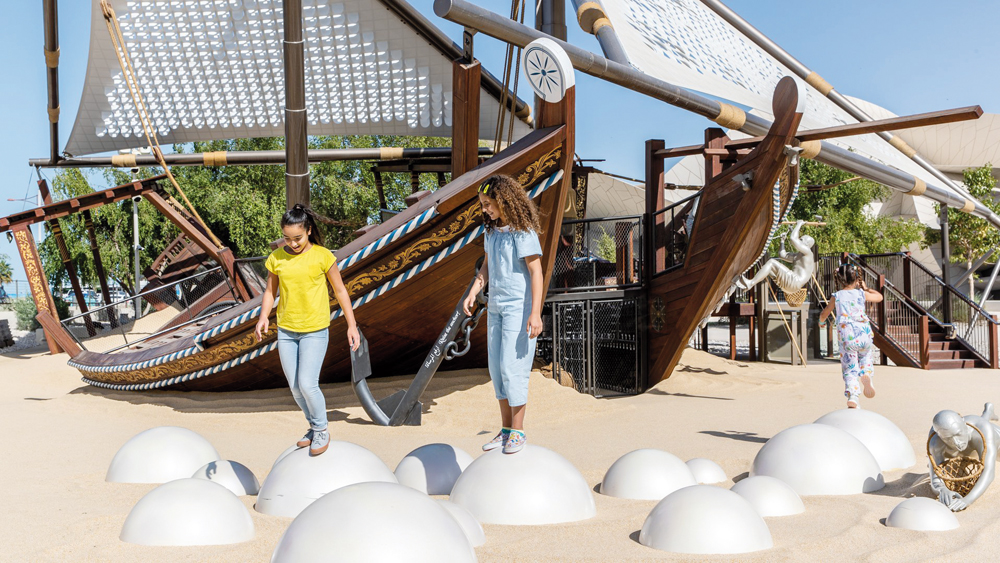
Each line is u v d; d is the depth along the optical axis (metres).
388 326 8.98
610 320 11.62
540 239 7.86
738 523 3.46
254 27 17.00
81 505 4.34
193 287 19.84
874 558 3.30
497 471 4.07
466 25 6.93
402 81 18.12
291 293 4.61
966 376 13.91
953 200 15.62
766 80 12.67
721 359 15.93
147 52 17.28
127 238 33.94
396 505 2.81
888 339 16.78
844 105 13.32
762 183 8.88
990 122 40.88
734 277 10.57
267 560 3.18
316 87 18.25
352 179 33.09
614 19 9.12
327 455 4.30
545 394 9.37
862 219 38.59
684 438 6.97
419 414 7.88
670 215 12.56
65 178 33.22
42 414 9.03
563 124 7.35
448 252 8.04
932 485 4.48
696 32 11.76
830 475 4.71
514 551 3.40
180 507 3.51
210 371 9.63
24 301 33.78
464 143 9.54
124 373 10.44
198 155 17.62
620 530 3.83
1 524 3.85
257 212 30.92
